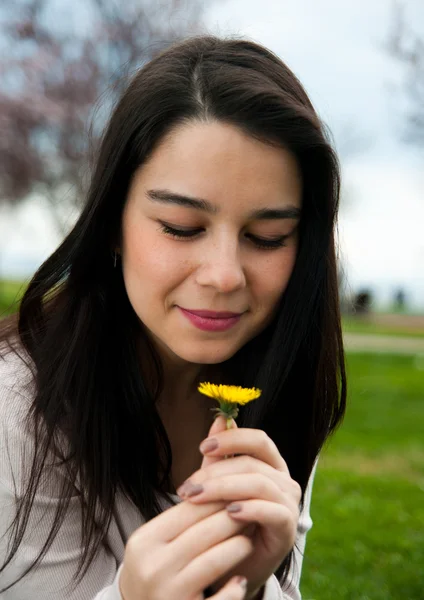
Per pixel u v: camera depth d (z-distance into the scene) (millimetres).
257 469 1644
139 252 1912
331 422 2434
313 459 2420
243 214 1840
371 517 4930
